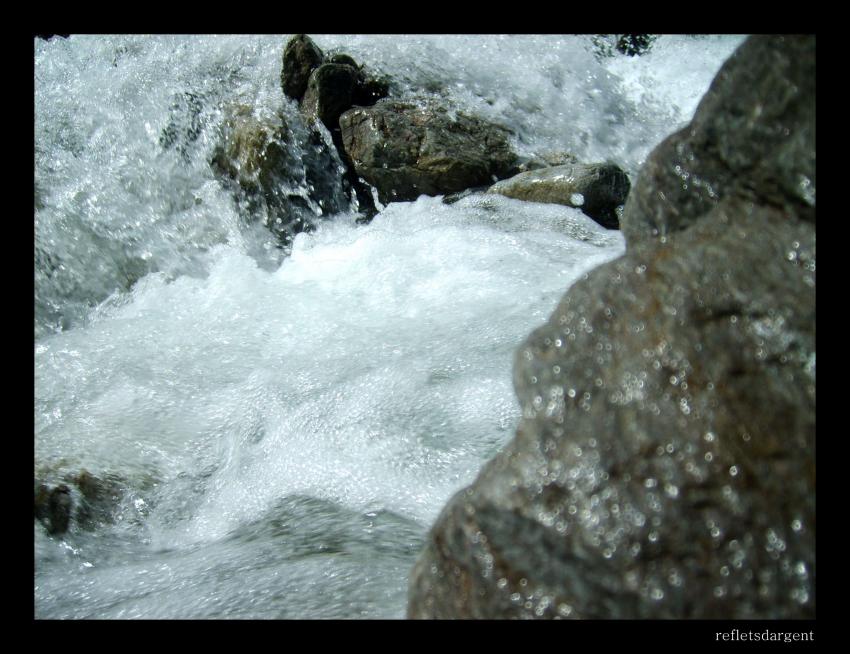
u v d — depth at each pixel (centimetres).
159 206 634
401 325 430
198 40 723
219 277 520
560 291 443
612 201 580
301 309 466
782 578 126
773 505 128
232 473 342
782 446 130
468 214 570
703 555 128
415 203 624
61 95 696
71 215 604
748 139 153
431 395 352
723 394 134
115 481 344
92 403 397
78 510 330
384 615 227
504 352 380
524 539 137
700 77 772
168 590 263
